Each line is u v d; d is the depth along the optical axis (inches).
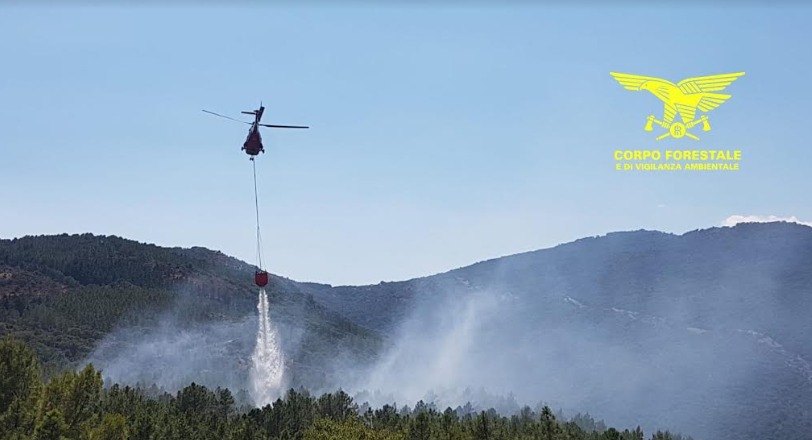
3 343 3390.7
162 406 4788.4
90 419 3211.1
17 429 2970.0
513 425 5211.6
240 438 4121.6
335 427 4183.1
